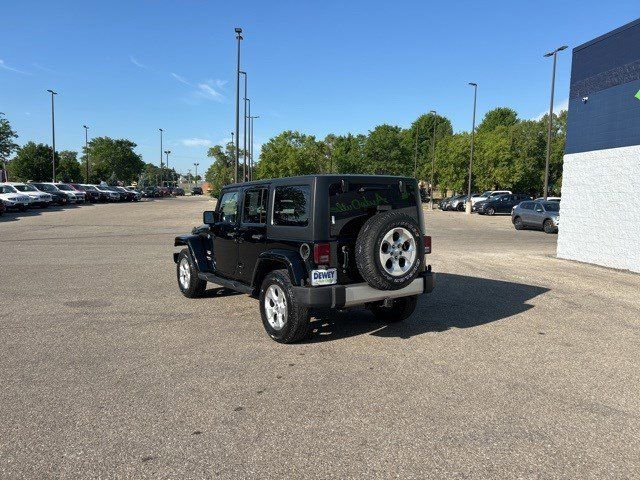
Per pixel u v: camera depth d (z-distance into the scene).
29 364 4.64
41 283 8.70
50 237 16.84
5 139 53.22
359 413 3.65
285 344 5.30
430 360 4.80
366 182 5.31
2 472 2.86
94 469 2.90
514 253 13.48
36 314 6.54
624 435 3.33
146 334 5.65
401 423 3.49
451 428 3.42
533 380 4.30
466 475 2.84
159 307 6.97
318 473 2.86
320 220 5.00
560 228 12.37
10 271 9.95
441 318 6.41
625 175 10.38
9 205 29.88
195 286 7.38
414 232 5.11
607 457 3.05
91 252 12.97
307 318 5.14
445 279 9.20
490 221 29.75
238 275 6.42
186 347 5.20
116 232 18.81
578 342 5.41
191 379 4.30
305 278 5.06
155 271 10.01
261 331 5.80
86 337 5.52
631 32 10.13
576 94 11.90
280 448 3.14
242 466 2.94
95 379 4.29
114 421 3.51
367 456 3.05
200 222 23.94
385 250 5.00
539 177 62.59
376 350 5.11
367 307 6.53
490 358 4.87
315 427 3.43
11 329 5.81
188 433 3.34
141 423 3.48
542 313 6.68
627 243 10.31
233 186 6.69
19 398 3.88
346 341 5.42
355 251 5.05
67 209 34.75
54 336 5.55
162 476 2.83
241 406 3.76
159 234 18.06
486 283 8.81
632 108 10.18
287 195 5.42
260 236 5.83
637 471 2.90
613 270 10.43
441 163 59.59
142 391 4.03
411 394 3.99
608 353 5.04
